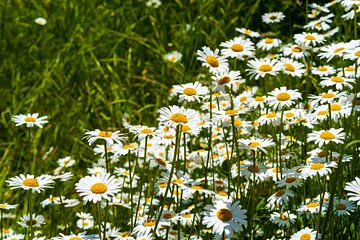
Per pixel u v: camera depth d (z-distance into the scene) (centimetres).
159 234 428
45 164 732
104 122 812
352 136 463
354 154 420
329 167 390
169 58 856
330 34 661
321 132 393
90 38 927
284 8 846
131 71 893
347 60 625
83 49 890
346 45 434
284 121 497
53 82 849
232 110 407
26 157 751
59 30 945
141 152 485
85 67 872
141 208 475
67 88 854
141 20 955
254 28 874
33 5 1004
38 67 898
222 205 359
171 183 416
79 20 949
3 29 934
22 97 848
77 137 781
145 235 377
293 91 424
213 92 525
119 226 527
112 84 852
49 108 824
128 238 383
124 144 462
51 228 462
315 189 463
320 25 610
